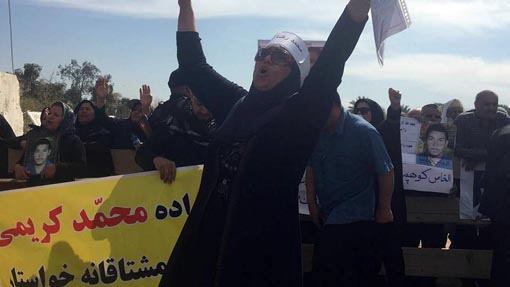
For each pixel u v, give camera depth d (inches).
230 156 109.7
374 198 180.2
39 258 159.8
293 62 108.8
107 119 253.0
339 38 103.8
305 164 106.2
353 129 175.6
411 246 226.5
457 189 215.8
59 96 1198.3
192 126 180.9
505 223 185.3
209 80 129.5
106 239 160.2
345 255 175.0
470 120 225.6
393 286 190.9
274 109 105.5
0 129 267.1
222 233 108.3
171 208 160.6
